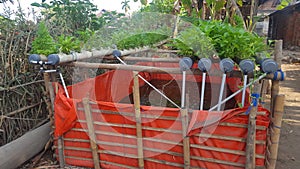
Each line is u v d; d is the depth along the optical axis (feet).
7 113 7.57
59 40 7.70
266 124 5.35
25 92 7.99
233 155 5.63
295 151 8.52
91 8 12.70
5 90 7.41
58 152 7.23
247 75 5.57
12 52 7.67
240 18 11.66
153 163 6.43
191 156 5.98
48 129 8.16
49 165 7.51
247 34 6.37
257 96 5.16
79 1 12.16
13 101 7.75
